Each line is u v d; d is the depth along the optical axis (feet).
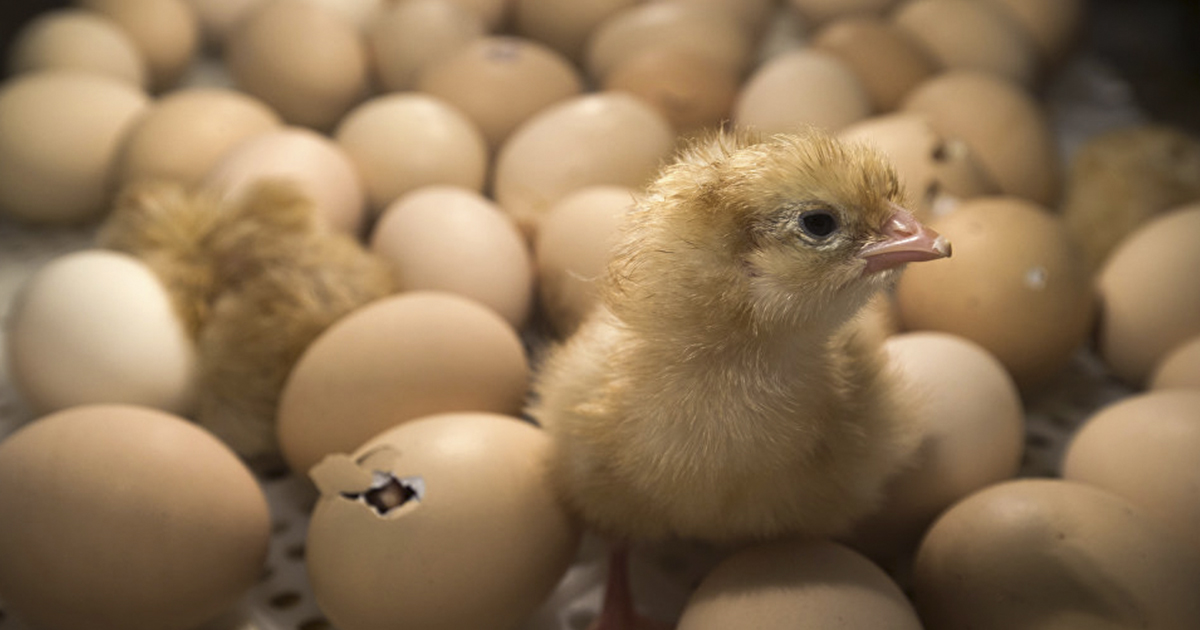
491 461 1.14
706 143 1.11
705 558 1.26
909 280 1.38
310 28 1.75
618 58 1.80
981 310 1.35
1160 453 1.18
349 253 1.37
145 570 1.11
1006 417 1.24
